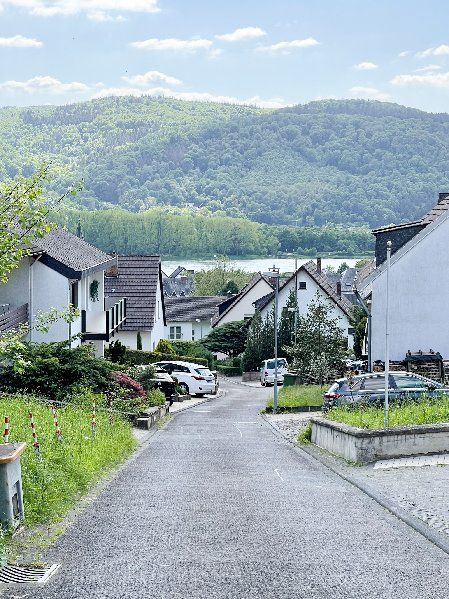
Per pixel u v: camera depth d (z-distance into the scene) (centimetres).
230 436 2756
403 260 4062
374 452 1889
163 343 6656
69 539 1095
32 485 1322
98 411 2856
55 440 1842
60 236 4522
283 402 4100
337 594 825
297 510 1288
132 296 6538
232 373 8144
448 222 4050
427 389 2755
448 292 4053
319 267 10400
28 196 1520
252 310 9788
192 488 1537
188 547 1034
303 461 1994
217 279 14600
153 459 2056
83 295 4059
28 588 863
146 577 896
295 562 952
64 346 3209
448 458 1850
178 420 3544
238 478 1681
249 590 841
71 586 868
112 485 1591
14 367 1560
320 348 4919
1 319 3238
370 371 3853
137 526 1173
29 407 2406
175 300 11200
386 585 856
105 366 3262
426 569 920
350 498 1404
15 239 1537
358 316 5819
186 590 844
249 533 1114
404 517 1202
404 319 4069
